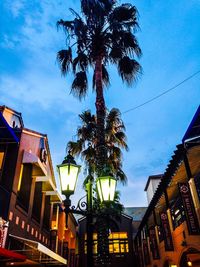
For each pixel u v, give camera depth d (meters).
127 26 10.59
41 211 13.34
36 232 12.46
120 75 10.76
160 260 16.92
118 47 10.32
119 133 12.73
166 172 11.01
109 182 4.96
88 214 4.75
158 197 14.34
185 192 9.12
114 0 10.83
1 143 10.55
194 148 8.51
